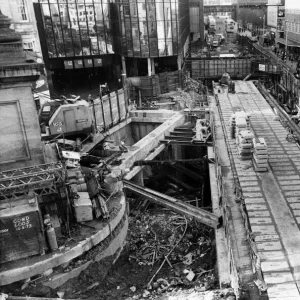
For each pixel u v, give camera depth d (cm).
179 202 2122
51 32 4972
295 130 3097
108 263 1748
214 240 1897
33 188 1572
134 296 1585
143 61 5709
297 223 1650
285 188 1989
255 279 1311
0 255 1486
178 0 5138
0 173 1569
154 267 1831
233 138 2811
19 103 1605
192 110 3691
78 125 2628
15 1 3416
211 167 2483
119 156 2628
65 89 5328
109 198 1977
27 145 1666
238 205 1852
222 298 1335
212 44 8656
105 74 5862
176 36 5172
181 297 1452
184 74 5112
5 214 1458
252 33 10762
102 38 5275
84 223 1766
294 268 1357
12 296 1430
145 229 2156
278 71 5538
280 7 8069
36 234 1516
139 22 4959
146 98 4462
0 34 1540
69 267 1600
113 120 3347
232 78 5922
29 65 1540
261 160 2183
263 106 3838
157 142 3045
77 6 4981
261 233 1588
